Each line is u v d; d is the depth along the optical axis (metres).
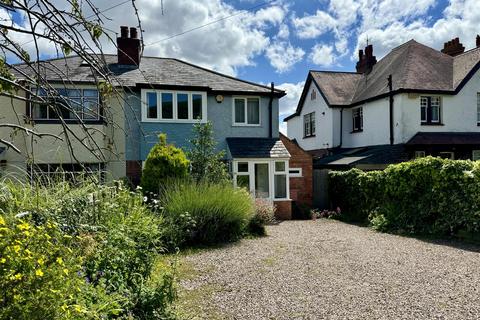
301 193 15.57
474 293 5.22
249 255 7.73
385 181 11.80
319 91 22.08
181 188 9.67
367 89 20.25
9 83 2.25
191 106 14.41
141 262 4.48
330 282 5.80
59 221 4.21
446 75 18.20
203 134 13.06
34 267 2.09
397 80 17.77
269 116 15.70
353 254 7.79
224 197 9.37
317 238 9.77
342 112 20.78
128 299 3.65
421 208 10.48
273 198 14.22
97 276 3.68
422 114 17.45
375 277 6.06
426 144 16.14
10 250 2.04
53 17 2.28
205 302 4.93
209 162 12.51
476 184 8.97
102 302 3.11
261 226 10.38
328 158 19.66
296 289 5.47
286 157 14.25
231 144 14.68
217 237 9.14
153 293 4.04
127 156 13.62
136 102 13.77
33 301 2.04
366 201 13.08
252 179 14.10
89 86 11.40
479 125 17.89
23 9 2.15
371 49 22.98
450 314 4.46
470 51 18.97
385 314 4.49
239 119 15.49
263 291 5.39
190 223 8.69
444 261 7.12
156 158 11.07
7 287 2.00
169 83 14.19
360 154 17.83
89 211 4.98
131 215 5.59
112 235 4.38
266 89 15.80
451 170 9.59
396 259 7.32
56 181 5.30
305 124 24.73
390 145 17.33
